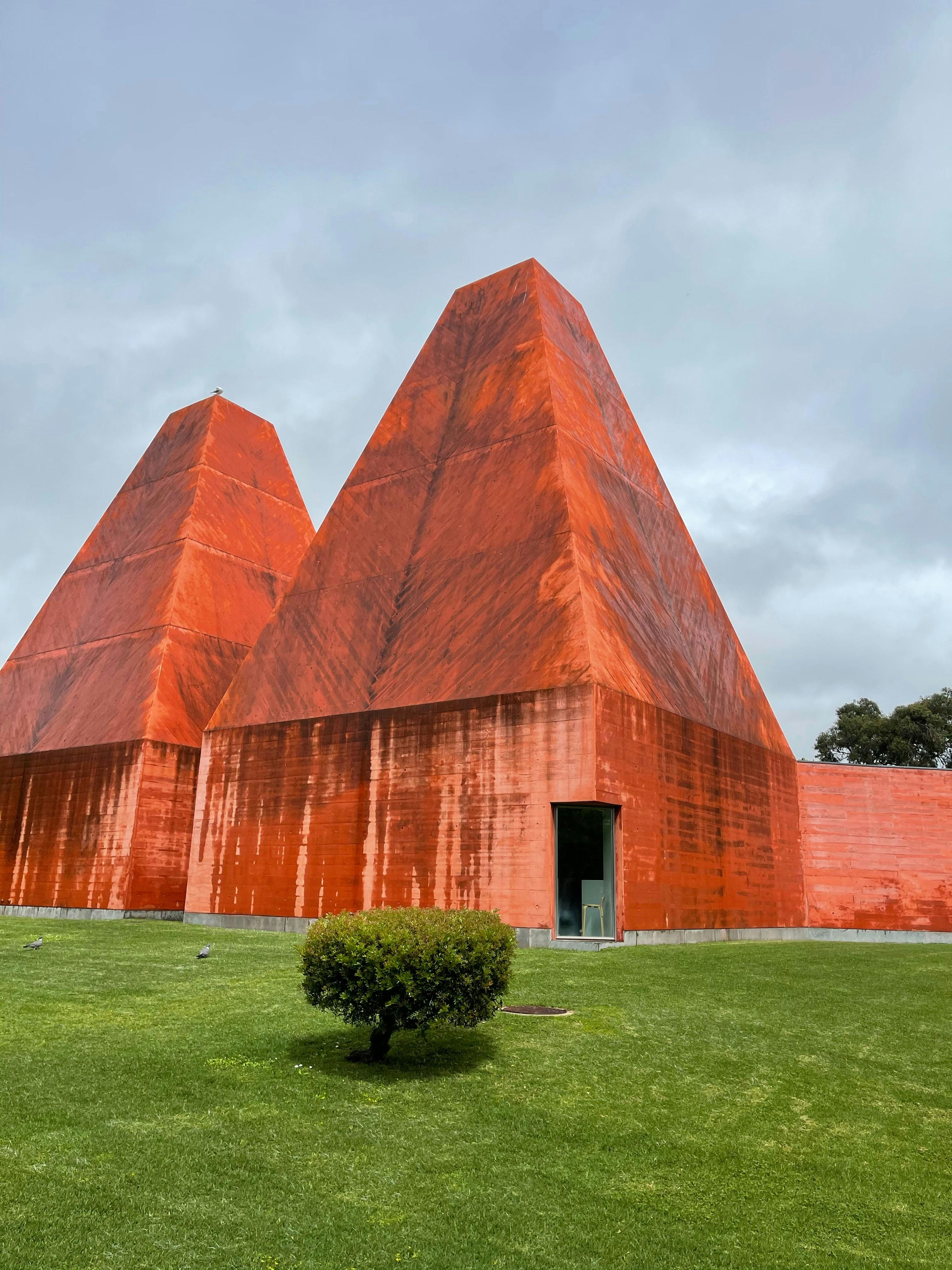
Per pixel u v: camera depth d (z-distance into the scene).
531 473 27.30
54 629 41.09
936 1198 7.85
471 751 23.83
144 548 39.78
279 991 14.81
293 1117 8.99
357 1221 6.91
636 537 30.64
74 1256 6.14
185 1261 6.20
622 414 35.31
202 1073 10.25
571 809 22.50
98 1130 8.33
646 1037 12.39
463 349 33.47
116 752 32.72
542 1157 8.35
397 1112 9.27
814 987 16.27
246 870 28.06
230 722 30.27
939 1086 10.78
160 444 44.53
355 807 25.88
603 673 22.80
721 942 25.52
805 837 33.53
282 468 44.62
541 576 24.81
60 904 32.62
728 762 28.86
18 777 36.12
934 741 58.88
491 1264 6.39
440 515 29.17
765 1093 10.41
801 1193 7.86
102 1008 13.48
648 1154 8.55
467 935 10.59
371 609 28.83
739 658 34.62
